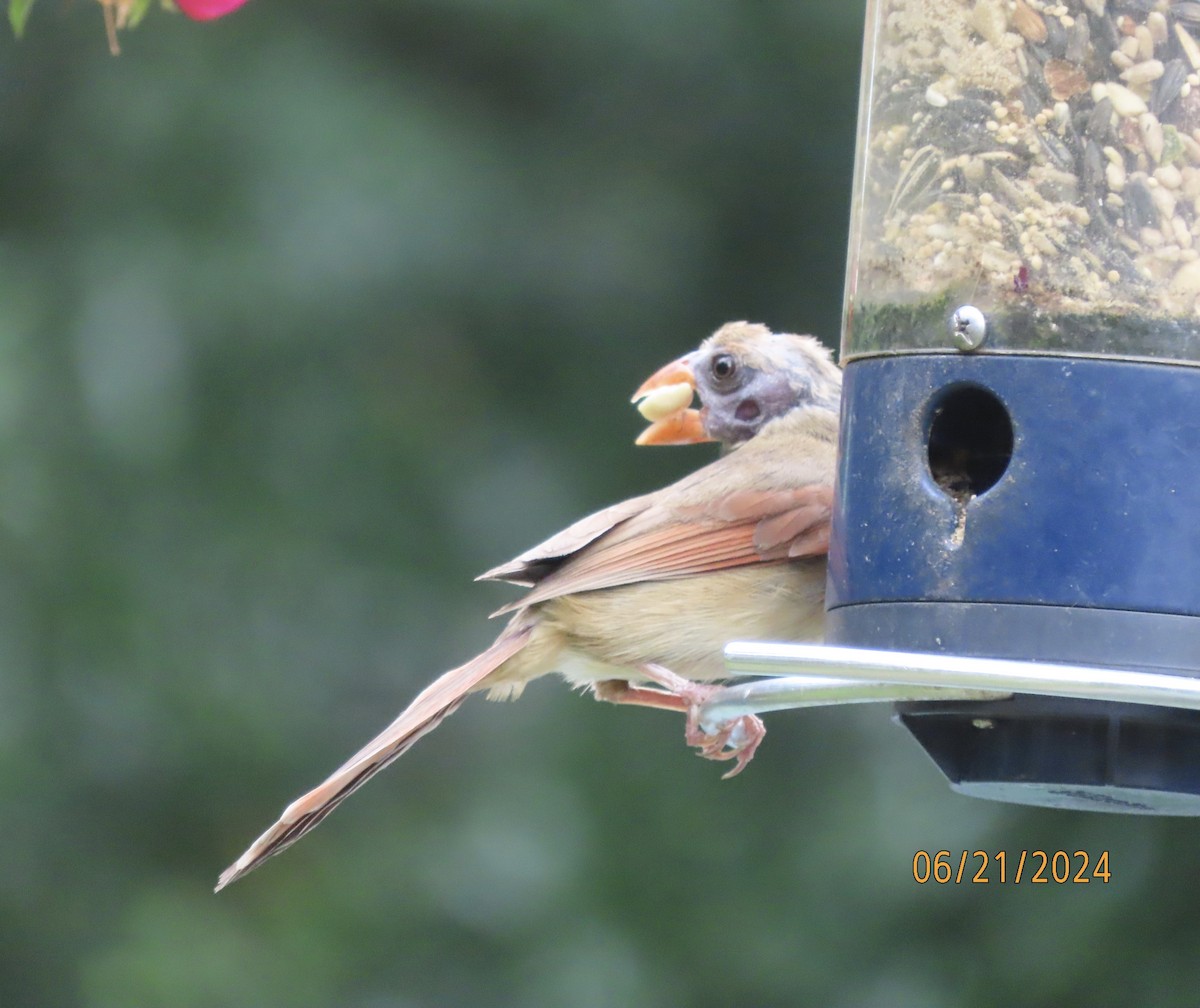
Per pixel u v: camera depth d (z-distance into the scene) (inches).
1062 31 283.0
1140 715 262.4
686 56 592.4
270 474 555.8
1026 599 267.4
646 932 528.4
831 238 595.2
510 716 563.2
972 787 276.7
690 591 332.2
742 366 360.5
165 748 541.0
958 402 280.5
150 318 550.0
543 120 594.6
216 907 536.4
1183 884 484.4
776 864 535.8
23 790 531.2
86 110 569.9
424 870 538.3
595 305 586.6
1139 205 277.6
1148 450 268.5
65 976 522.6
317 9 583.8
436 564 563.2
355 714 552.7
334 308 559.2
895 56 295.1
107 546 543.2
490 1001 521.7
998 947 499.2
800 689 266.1
